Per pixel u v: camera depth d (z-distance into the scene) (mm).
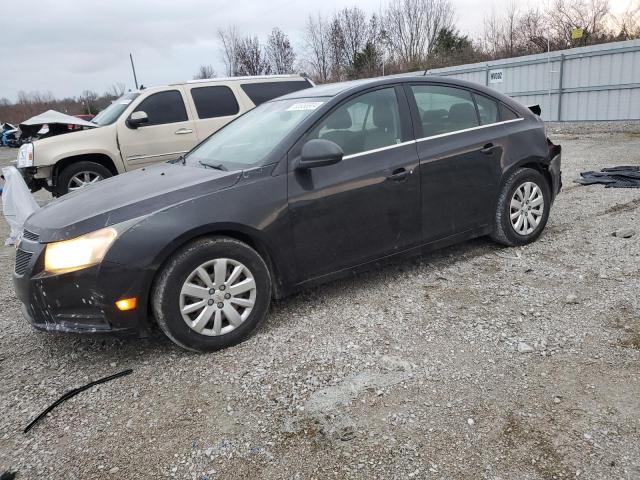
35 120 9039
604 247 4715
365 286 4238
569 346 3102
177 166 4160
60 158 7848
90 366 3346
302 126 3709
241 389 2928
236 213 3324
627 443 2295
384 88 4102
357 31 40031
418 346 3236
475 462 2262
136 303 3100
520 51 32062
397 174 3941
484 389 2756
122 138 8148
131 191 3492
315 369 3062
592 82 16328
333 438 2471
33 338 3834
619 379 2744
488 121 4590
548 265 4387
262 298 3479
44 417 2830
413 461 2293
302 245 3605
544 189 4898
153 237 3094
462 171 4293
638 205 6105
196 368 3184
